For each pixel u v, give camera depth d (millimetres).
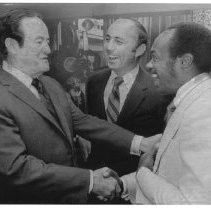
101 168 1449
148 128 1427
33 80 1356
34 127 1315
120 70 1431
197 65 1125
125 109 1433
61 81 1415
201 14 1369
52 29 1394
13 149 1278
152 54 1239
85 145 1453
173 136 1088
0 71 1323
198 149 1012
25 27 1336
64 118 1381
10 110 1284
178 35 1152
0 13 1347
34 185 1314
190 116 1036
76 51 1418
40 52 1367
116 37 1418
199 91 1071
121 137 1438
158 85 1311
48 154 1344
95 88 1438
